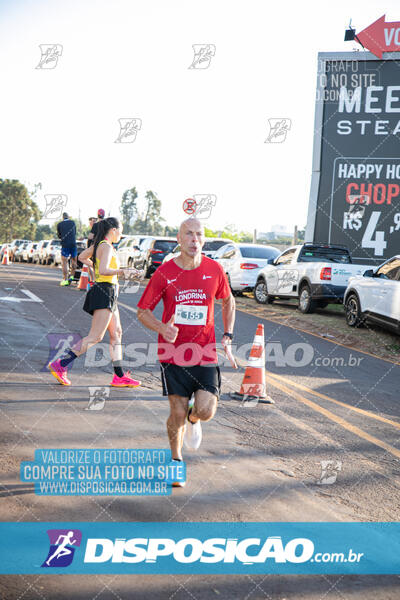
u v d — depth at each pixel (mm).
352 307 13898
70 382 6906
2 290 15984
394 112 19281
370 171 19531
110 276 6641
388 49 19109
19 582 2969
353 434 5895
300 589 3111
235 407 6551
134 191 63062
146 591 2986
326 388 7965
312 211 19953
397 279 12180
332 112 19641
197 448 4867
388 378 9039
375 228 19609
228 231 34469
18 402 5887
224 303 4508
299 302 16453
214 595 2992
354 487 4516
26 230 91125
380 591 3150
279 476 4578
